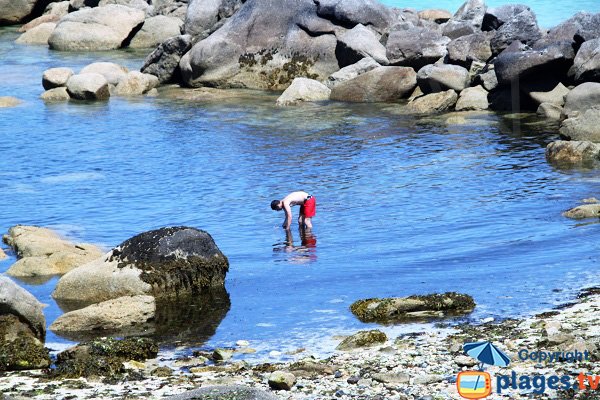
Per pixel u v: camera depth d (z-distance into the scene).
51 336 24.73
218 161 46.41
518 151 46.44
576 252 29.95
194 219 36.47
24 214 37.69
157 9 93.75
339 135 51.81
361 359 21.41
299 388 19.38
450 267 29.09
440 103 57.56
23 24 104.44
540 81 56.81
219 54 68.69
